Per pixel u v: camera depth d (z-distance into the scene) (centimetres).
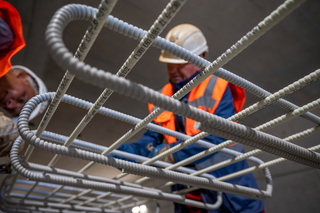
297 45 222
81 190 136
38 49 225
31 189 123
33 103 51
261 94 48
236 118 53
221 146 65
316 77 40
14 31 76
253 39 32
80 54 34
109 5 27
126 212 188
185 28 145
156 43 38
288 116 50
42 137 63
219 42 228
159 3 197
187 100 129
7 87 92
